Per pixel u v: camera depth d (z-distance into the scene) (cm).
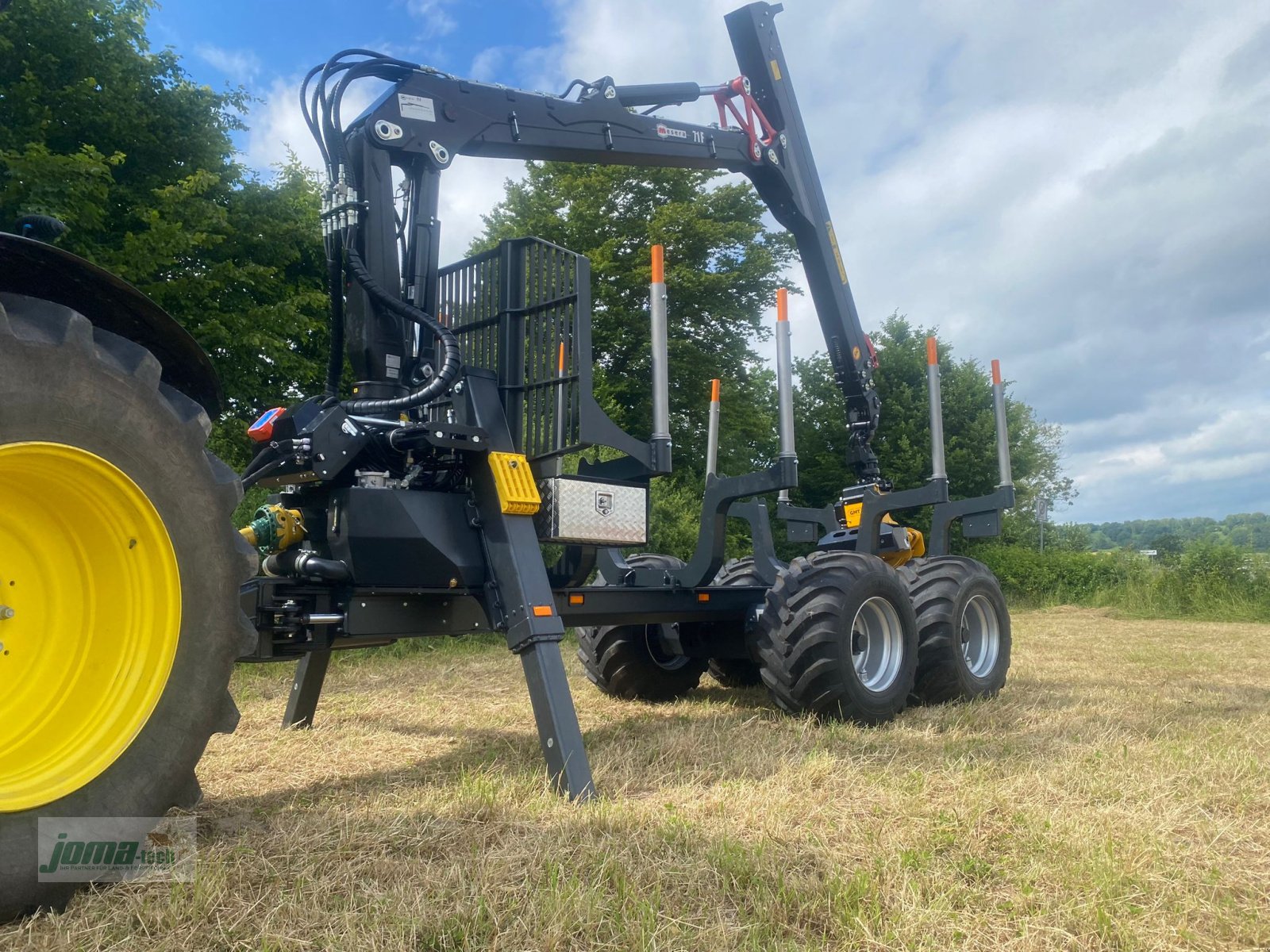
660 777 333
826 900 214
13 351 206
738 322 2155
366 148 379
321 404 374
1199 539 1877
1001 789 315
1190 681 661
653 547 1159
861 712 453
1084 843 256
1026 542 2894
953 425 2564
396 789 314
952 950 196
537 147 448
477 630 356
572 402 359
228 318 1199
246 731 424
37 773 208
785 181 589
